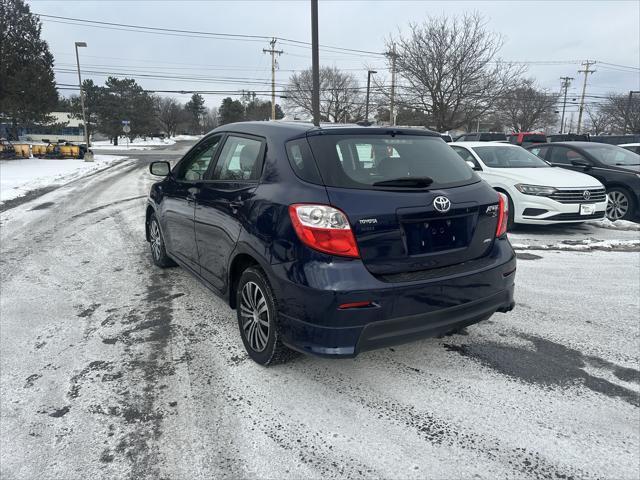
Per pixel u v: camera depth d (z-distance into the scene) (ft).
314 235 8.84
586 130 246.68
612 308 14.73
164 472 7.71
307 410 9.36
